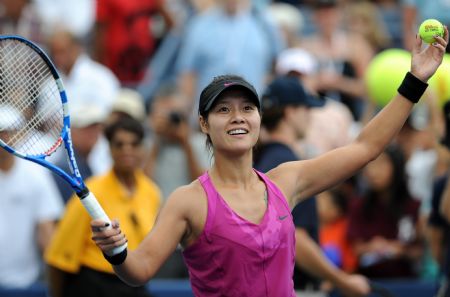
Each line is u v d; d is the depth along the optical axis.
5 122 13.20
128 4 31.30
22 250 22.25
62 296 18.86
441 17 31.69
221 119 11.67
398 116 12.40
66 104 12.19
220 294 11.58
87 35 31.72
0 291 21.73
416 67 12.45
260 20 29.84
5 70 13.47
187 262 11.84
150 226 19.19
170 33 32.12
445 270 18.06
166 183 24.11
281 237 11.64
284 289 11.65
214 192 11.67
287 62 27.34
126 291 18.55
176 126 24.20
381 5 34.69
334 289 20.56
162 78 31.69
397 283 22.69
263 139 17.45
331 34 30.20
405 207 23.28
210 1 32.59
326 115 26.45
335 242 23.47
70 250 18.42
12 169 22.14
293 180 12.16
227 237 11.48
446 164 22.12
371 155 12.39
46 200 22.36
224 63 29.00
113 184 18.97
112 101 27.53
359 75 29.97
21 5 30.97
